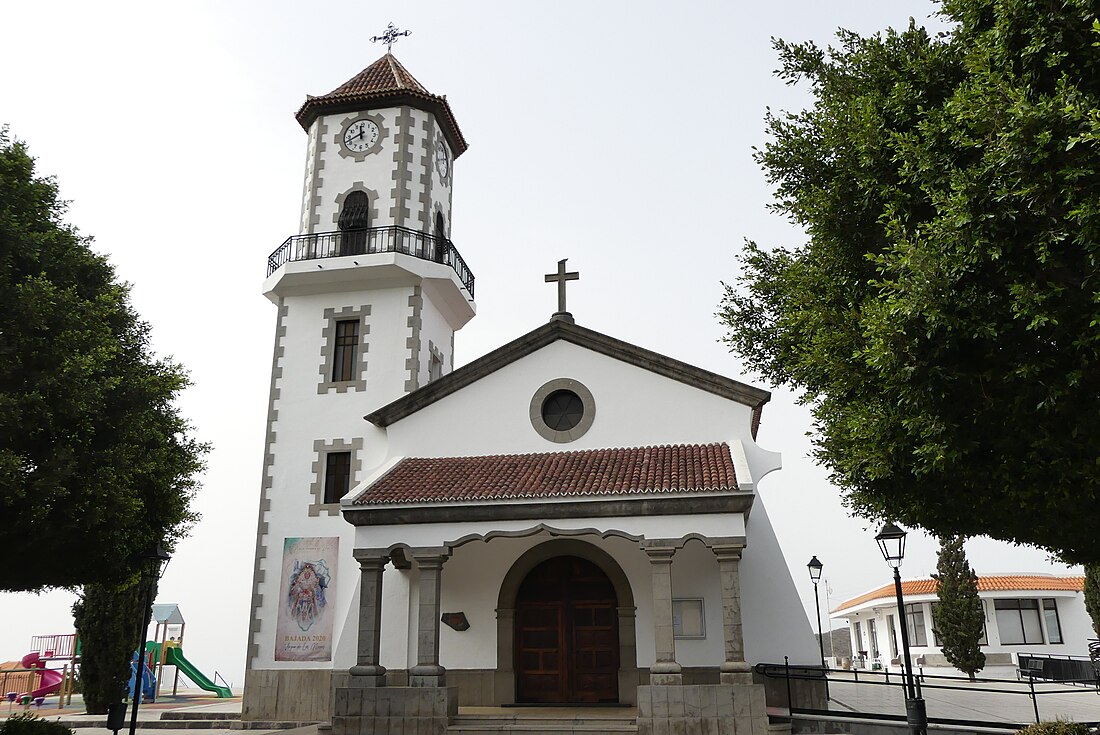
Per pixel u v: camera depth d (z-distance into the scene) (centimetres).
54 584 1566
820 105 1305
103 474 1412
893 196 1119
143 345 1694
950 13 1066
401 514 1700
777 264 1526
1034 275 904
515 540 1945
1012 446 988
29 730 1397
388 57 2856
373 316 2395
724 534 1577
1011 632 3825
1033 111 840
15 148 1466
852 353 1139
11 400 1256
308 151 2656
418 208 2522
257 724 2017
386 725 1587
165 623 3722
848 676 3941
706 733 1480
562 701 1855
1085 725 1292
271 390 2366
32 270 1441
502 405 2003
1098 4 866
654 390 1952
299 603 2147
